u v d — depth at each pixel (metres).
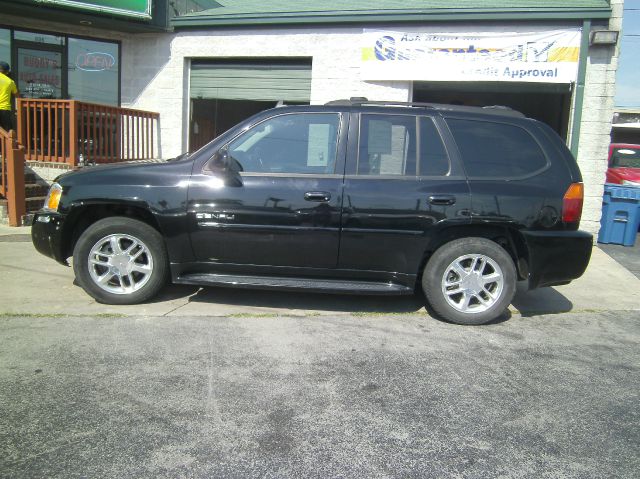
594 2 8.93
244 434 3.07
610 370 4.12
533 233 4.90
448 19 8.86
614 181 11.38
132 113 10.16
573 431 3.22
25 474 2.65
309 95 9.94
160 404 3.37
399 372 3.94
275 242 4.96
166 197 4.96
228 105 10.55
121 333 4.52
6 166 8.57
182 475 2.69
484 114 5.15
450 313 5.00
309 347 4.36
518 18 8.62
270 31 9.81
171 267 5.11
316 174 4.95
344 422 3.23
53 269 6.34
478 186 4.89
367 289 4.96
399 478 2.72
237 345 4.35
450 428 3.21
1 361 3.90
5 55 10.41
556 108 10.38
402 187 4.88
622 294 6.31
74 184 5.07
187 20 10.12
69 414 3.22
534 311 5.57
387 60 9.30
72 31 10.51
